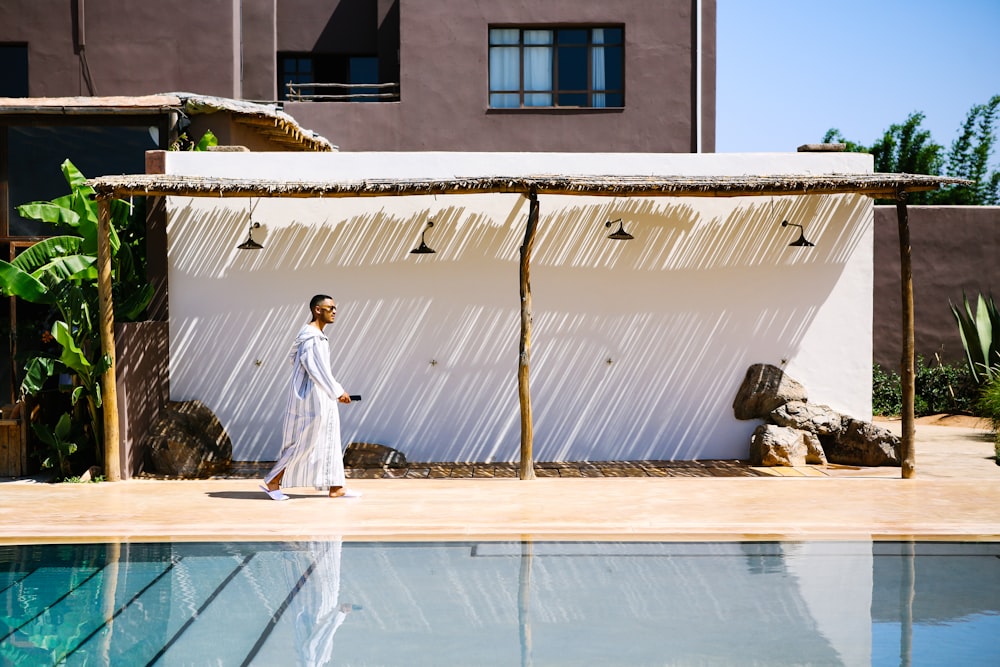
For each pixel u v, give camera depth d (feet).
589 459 34.37
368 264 34.01
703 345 34.35
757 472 31.50
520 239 34.04
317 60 62.69
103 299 29.48
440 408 34.27
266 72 56.13
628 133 55.57
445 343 34.19
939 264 51.44
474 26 55.26
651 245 34.24
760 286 34.35
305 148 50.83
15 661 14.69
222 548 21.42
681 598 17.87
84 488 28.81
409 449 34.30
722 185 29.48
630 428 34.40
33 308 39.93
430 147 55.42
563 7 55.26
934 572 19.49
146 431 32.07
